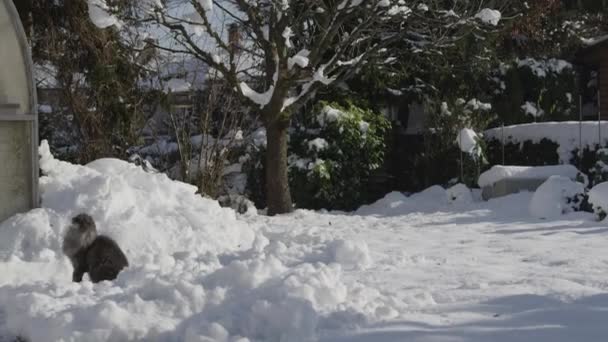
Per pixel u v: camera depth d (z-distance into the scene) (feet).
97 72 64.54
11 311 24.35
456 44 72.64
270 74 67.15
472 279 28.55
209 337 20.18
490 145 76.07
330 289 23.09
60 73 65.67
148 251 38.88
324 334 20.34
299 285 22.72
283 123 66.13
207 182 68.18
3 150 41.88
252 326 20.85
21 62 42.52
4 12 42.29
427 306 23.17
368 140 75.05
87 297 25.04
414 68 75.56
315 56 64.13
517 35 86.07
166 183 44.98
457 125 76.07
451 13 64.54
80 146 67.31
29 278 35.40
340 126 74.13
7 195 41.83
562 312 20.84
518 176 64.23
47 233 38.73
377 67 71.82
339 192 74.49
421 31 68.80
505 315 21.26
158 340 20.95
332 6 64.75
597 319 20.07
